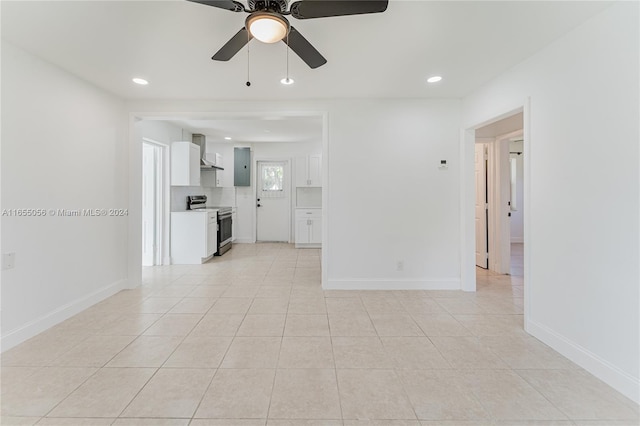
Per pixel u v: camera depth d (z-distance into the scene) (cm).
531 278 238
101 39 214
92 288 301
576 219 197
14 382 175
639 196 160
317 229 643
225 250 596
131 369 189
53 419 146
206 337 233
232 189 701
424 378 181
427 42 219
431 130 348
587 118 189
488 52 232
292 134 580
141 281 377
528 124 239
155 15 186
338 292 345
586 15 183
